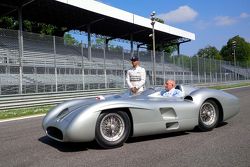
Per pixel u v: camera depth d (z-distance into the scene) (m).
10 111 11.86
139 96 5.95
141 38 38.69
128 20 28.00
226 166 3.94
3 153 5.03
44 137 6.22
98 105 4.93
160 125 5.50
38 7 23.61
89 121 4.82
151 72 28.14
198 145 5.07
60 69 19.44
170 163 4.14
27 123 8.76
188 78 32.78
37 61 18.31
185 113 5.82
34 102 13.43
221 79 40.22
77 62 21.47
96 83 21.22
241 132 5.98
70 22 28.25
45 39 19.67
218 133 5.97
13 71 16.69
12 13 24.98
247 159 4.21
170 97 6.13
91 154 4.73
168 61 31.17
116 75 23.58
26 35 18.06
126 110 5.28
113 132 5.06
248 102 11.82
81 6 22.84
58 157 4.63
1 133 7.07
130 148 5.02
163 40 40.66
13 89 15.81
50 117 5.58
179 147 4.98
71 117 4.99
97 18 27.11
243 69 48.81
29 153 4.94
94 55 24.34
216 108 6.36
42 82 17.48
